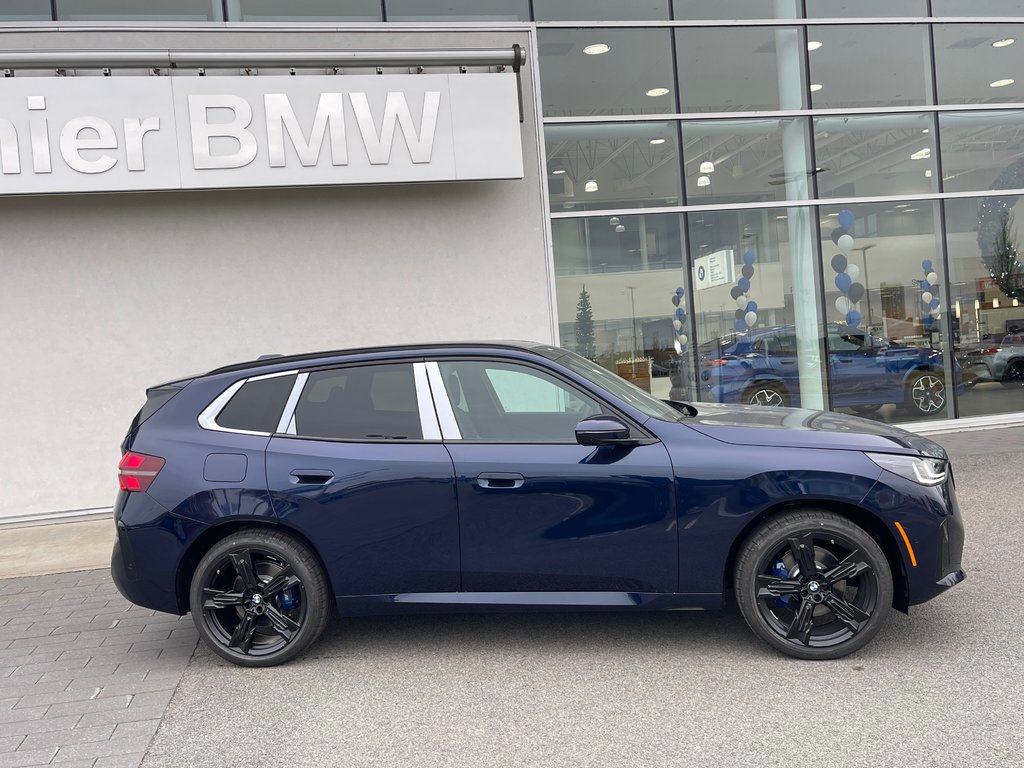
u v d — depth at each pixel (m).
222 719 3.57
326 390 4.21
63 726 3.57
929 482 3.78
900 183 10.98
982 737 3.01
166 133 8.34
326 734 3.37
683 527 3.84
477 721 3.40
